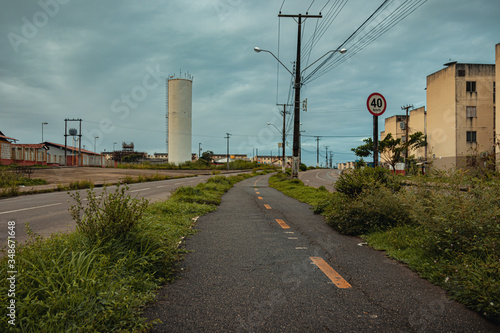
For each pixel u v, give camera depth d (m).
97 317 2.38
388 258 4.55
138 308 2.72
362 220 6.25
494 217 3.84
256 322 2.59
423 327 2.54
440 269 3.63
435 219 4.18
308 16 19.83
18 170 28.12
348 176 8.17
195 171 56.72
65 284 2.71
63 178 26.81
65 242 3.54
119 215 4.14
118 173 37.44
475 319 2.68
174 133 68.88
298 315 2.72
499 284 2.81
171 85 68.56
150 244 4.18
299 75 20.66
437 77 37.38
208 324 2.56
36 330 2.16
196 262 4.28
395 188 7.07
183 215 7.86
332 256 4.63
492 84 34.34
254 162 103.31
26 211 9.41
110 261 3.51
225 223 7.30
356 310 2.83
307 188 16.20
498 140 5.36
